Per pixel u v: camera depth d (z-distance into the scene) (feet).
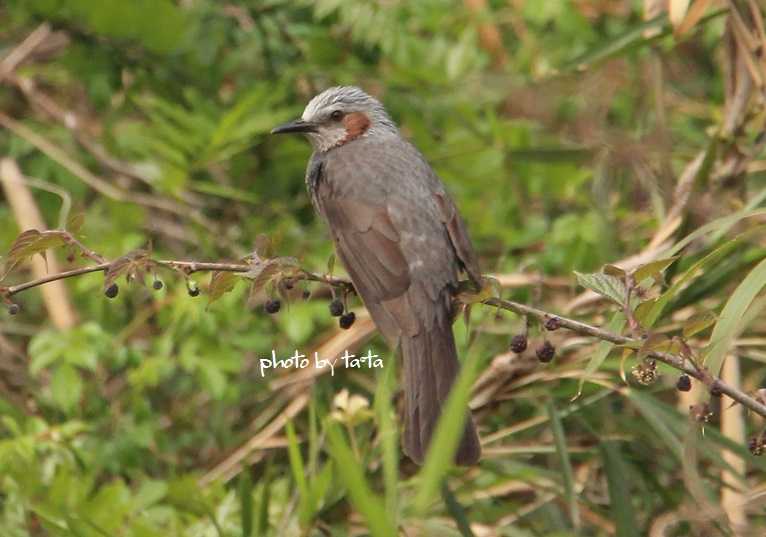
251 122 42.11
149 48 45.65
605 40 37.96
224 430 39.63
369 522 22.53
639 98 40.81
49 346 36.50
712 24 43.88
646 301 23.21
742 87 35.27
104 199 44.01
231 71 46.55
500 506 34.71
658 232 35.22
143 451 38.06
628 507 32.91
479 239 43.78
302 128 36.42
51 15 45.39
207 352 37.78
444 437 20.48
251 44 46.19
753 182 41.86
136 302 42.45
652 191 37.78
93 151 45.01
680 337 22.91
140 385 37.52
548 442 36.04
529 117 42.68
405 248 30.81
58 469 33.53
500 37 48.44
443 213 31.73
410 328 29.68
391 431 26.73
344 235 31.60
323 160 34.86
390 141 34.27
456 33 47.67
